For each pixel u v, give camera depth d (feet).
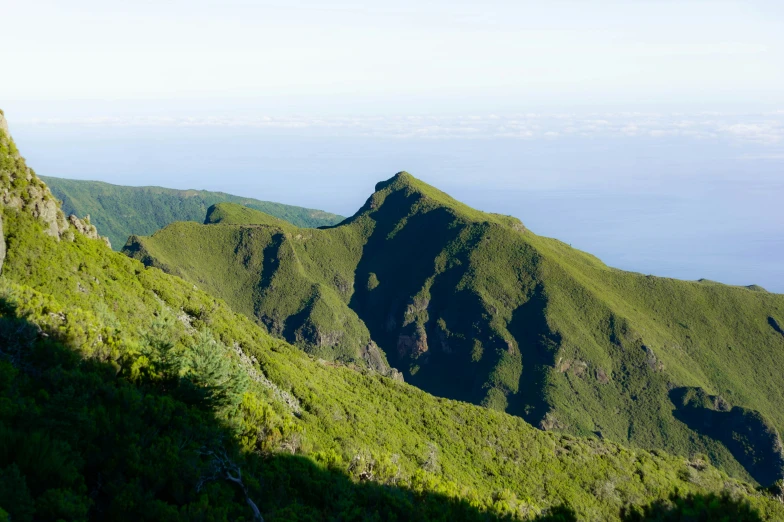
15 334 104.27
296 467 106.73
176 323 218.18
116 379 109.81
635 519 75.25
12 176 206.59
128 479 80.69
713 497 72.43
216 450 96.37
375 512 98.89
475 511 111.55
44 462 73.00
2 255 167.73
